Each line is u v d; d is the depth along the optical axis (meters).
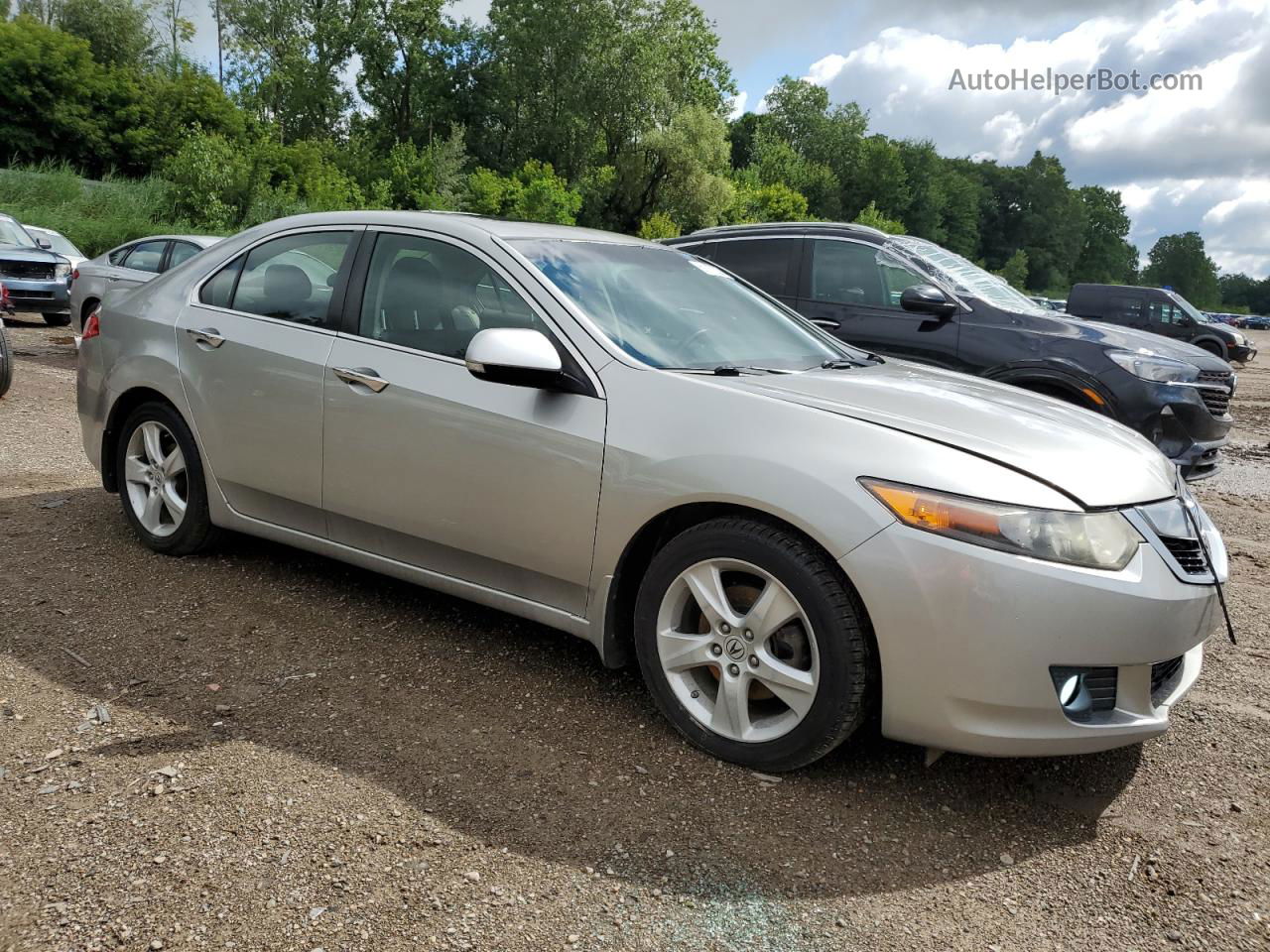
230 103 45.59
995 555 2.32
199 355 3.80
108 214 28.97
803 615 2.50
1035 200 143.25
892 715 2.45
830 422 2.58
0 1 46.81
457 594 3.22
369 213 3.61
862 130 102.75
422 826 2.29
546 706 2.97
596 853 2.23
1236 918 2.12
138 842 2.16
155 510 4.10
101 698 2.86
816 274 6.80
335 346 3.42
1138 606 2.35
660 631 2.76
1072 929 2.06
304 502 3.54
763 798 2.51
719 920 2.02
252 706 2.86
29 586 3.70
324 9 58.50
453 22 60.97
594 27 57.88
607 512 2.78
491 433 2.98
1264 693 3.40
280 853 2.15
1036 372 5.98
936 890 2.17
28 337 13.06
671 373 2.87
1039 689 2.35
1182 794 2.66
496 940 1.92
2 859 2.08
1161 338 6.44
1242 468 9.05
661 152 56.44
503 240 3.25
